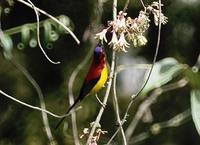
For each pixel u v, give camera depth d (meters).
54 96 12.97
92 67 7.47
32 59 12.80
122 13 5.73
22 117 13.07
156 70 5.59
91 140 5.91
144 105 11.06
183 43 12.56
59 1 12.16
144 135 12.69
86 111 12.94
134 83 12.89
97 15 10.34
